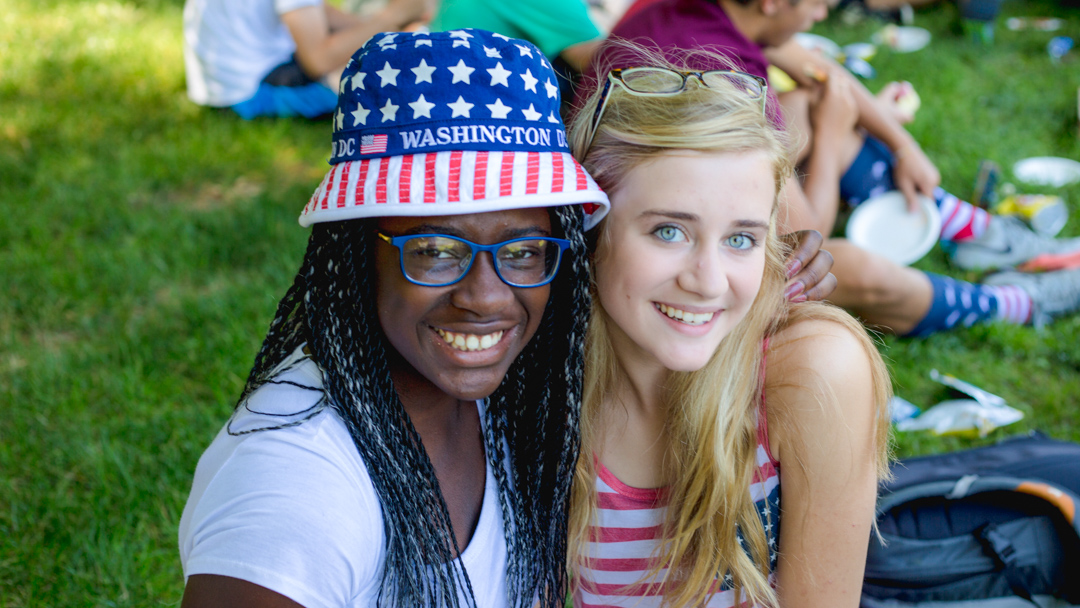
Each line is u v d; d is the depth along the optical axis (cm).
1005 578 193
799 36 580
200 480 113
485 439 135
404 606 116
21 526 232
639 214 128
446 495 129
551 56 318
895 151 362
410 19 493
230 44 498
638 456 152
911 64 585
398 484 115
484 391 119
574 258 122
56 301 340
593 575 160
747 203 126
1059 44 609
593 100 137
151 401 283
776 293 141
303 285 120
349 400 113
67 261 370
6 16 704
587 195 112
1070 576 195
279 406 114
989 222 366
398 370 122
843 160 367
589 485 153
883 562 194
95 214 405
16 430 267
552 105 114
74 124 507
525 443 138
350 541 107
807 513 144
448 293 111
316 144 496
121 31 678
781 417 142
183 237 381
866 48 600
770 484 148
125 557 219
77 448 257
